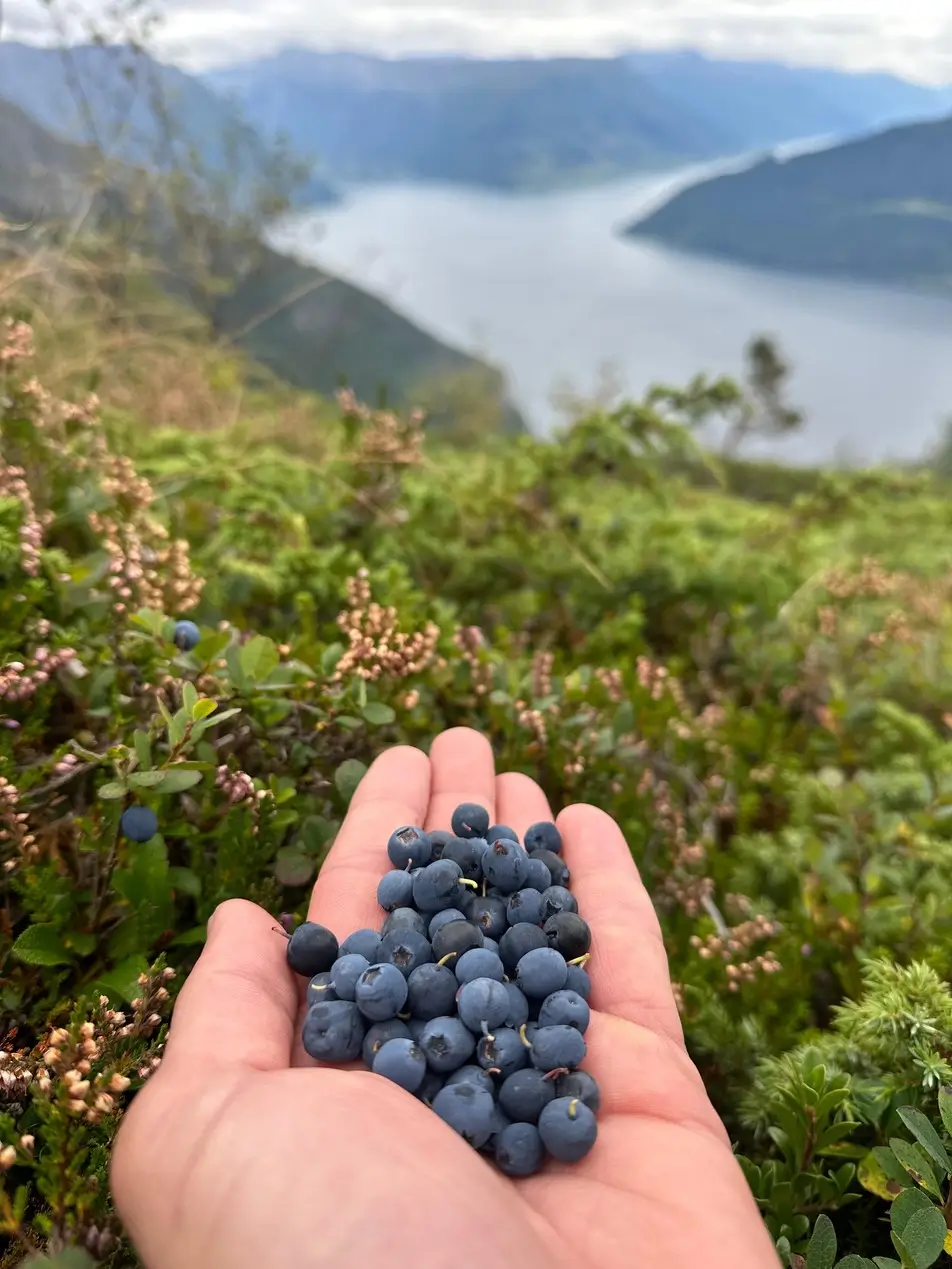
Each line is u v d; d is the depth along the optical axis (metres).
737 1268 0.14
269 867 0.22
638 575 0.41
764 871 0.28
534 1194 0.16
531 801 0.24
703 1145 0.16
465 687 0.28
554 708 0.27
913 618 0.46
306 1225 0.13
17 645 0.22
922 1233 0.15
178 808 0.22
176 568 0.26
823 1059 0.19
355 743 0.25
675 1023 0.19
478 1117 0.16
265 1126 0.14
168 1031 0.17
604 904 0.21
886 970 0.21
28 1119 0.16
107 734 0.21
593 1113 0.16
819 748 0.35
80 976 0.19
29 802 0.20
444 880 0.19
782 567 0.47
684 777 0.31
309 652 0.25
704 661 0.40
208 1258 0.13
